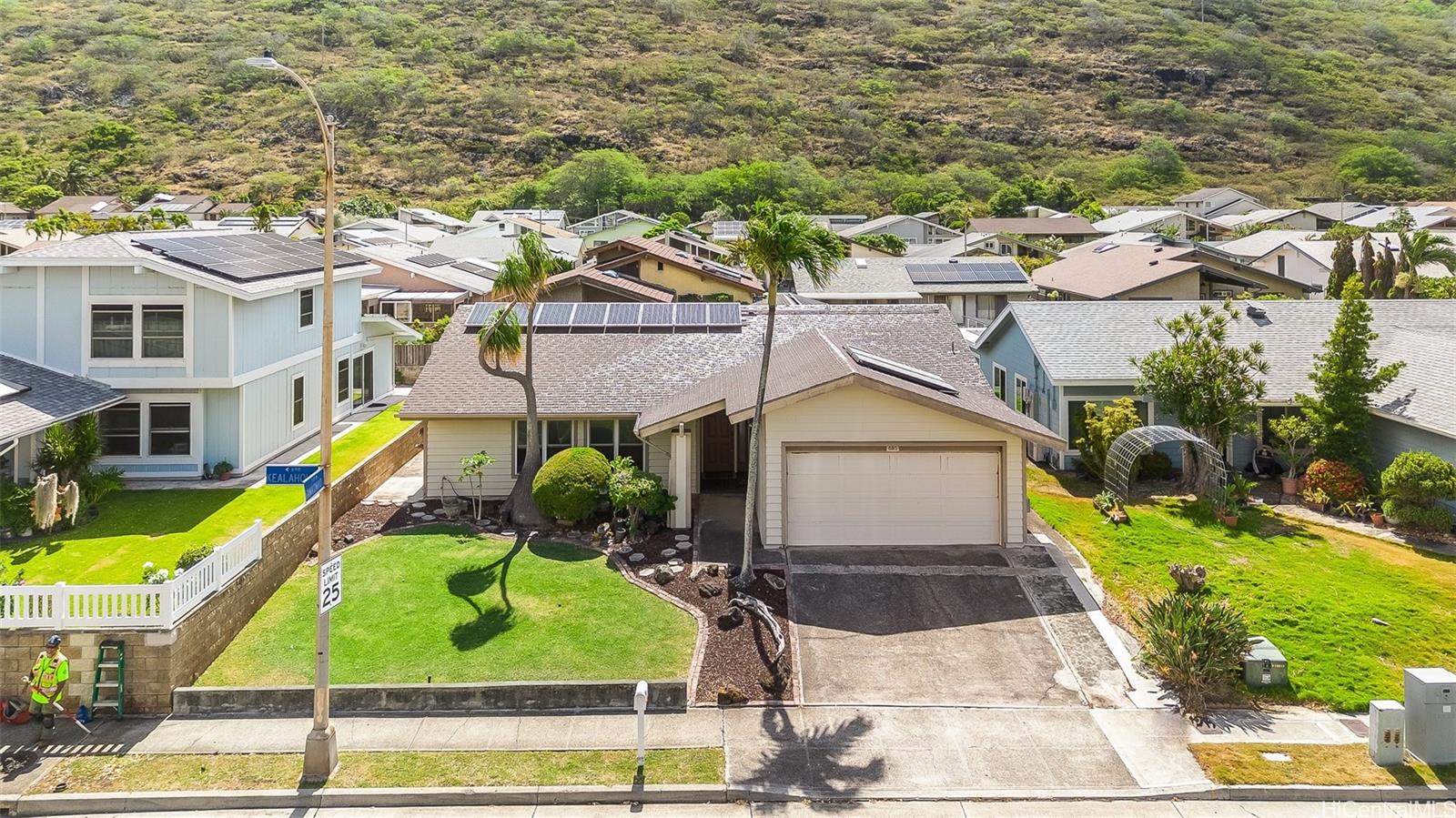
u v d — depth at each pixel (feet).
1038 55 577.84
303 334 86.79
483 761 40.37
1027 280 175.73
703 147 448.24
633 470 67.56
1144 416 84.79
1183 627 46.14
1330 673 47.52
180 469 73.10
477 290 159.33
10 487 61.00
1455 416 68.69
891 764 39.96
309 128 427.74
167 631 44.98
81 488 64.54
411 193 388.16
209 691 45.11
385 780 38.81
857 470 63.26
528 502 68.23
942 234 294.05
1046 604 54.54
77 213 303.68
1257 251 196.03
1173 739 42.14
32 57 473.26
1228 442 79.92
